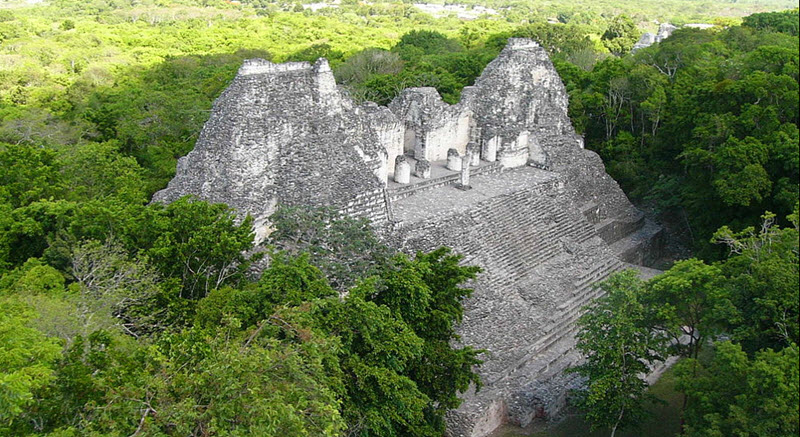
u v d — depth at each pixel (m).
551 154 41.66
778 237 24.53
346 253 25.09
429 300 23.45
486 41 88.06
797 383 18.41
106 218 26.78
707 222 38.81
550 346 30.20
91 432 13.51
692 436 20.95
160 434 13.87
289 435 14.81
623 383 23.84
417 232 31.11
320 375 17.00
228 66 70.94
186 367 16.73
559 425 26.56
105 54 86.94
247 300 20.48
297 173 28.73
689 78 49.59
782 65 40.97
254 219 27.97
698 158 37.88
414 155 39.91
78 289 22.81
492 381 26.88
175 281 23.69
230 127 28.23
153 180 42.12
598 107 52.59
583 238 38.19
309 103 30.03
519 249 34.22
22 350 16.27
